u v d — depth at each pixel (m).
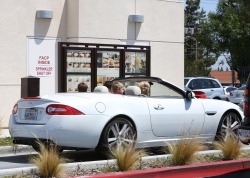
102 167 8.05
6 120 14.48
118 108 8.90
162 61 17.41
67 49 14.60
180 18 17.81
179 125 9.73
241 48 49.69
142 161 8.38
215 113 10.33
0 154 10.40
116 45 15.41
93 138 8.55
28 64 14.86
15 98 14.64
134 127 9.11
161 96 9.95
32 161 8.06
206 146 10.43
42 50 15.14
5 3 14.44
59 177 7.38
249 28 48.78
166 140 9.58
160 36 17.33
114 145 8.80
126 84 10.70
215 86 24.17
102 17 15.88
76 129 8.39
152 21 17.12
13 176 7.30
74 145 8.47
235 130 10.57
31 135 8.50
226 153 9.10
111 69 15.40
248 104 8.64
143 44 16.92
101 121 8.62
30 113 8.68
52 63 15.30
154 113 9.38
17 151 10.62
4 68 14.44
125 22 16.45
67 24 15.75
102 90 9.97
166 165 8.43
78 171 7.78
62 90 14.57
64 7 15.66
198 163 8.64
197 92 14.27
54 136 8.29
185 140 8.76
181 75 17.88
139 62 16.03
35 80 13.33
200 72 66.31
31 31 14.93
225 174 8.59
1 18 14.38
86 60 14.91
